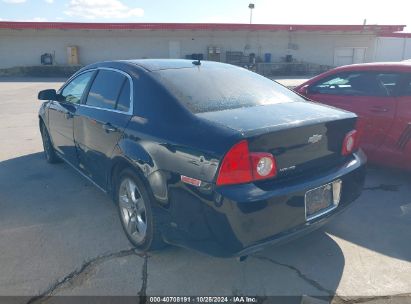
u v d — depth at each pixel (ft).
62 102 15.43
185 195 8.57
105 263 10.11
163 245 10.15
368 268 9.86
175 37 99.60
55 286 9.18
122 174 10.73
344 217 12.72
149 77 10.63
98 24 92.94
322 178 9.05
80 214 13.04
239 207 7.73
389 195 14.46
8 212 13.24
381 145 15.52
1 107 38.50
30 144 22.65
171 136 9.06
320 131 9.17
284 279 9.43
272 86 12.05
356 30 100.12
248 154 7.93
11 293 8.92
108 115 11.57
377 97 15.57
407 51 123.13
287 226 8.41
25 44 95.61
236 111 9.51
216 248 8.33
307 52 104.99
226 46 101.86
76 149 14.25
